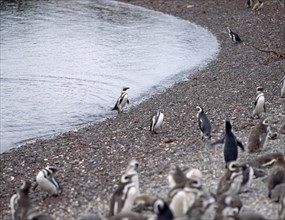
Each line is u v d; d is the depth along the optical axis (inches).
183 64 1407.5
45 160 843.4
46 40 1674.5
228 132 681.0
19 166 829.2
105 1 2345.0
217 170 682.2
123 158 799.7
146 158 776.3
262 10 1936.5
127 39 1685.5
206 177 658.2
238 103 1017.5
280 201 524.4
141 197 503.8
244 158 698.8
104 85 1268.5
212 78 1247.5
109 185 696.4
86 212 613.3
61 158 840.9
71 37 1711.4
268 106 956.6
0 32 1770.4
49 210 628.1
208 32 1750.7
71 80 1306.6
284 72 1193.4
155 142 850.1
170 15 2030.0
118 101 1067.9
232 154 661.9
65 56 1502.2
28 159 855.7
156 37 1706.4
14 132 1003.3
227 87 1148.5
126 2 2292.1
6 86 1267.2
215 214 500.7
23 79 1316.4
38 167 818.2
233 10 1982.0
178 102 1089.4
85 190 685.9
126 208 530.3
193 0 2182.6
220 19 1888.5
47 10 2135.8
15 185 760.3
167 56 1487.5
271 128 789.2
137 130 933.8
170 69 1369.3
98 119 1057.5
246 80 1185.4
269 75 1203.9
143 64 1419.8
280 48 1462.8
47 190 668.7
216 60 1416.1
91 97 1192.2
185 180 527.8
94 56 1501.0
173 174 554.6
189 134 869.2
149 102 1125.1
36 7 2194.9
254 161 634.2
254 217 480.4
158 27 1845.5
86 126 1015.0
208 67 1355.8
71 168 783.1
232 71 1286.9
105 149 852.6
